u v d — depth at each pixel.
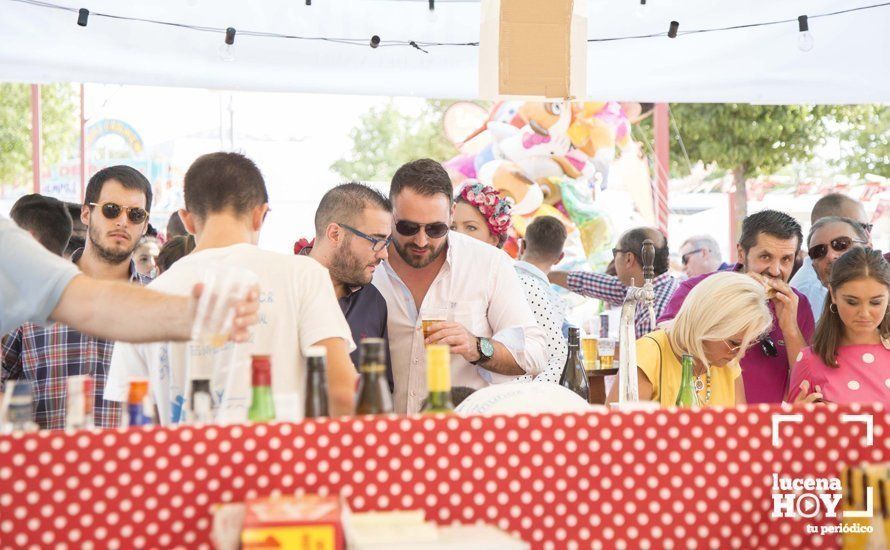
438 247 3.05
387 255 3.09
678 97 4.91
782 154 9.88
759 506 1.57
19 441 1.38
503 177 8.11
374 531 1.38
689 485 1.55
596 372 3.83
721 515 1.56
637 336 4.92
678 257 9.03
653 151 8.73
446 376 1.58
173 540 1.42
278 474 1.45
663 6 4.55
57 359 3.07
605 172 8.26
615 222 8.44
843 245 4.18
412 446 1.48
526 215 8.10
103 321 1.68
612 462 1.53
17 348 3.09
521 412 1.59
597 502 1.53
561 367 3.73
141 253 4.63
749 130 9.84
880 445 1.60
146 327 1.65
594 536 1.52
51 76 4.39
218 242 2.18
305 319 2.14
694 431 1.56
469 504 1.49
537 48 2.17
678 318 2.87
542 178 8.18
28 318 1.72
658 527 1.54
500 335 3.02
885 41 4.62
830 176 9.89
